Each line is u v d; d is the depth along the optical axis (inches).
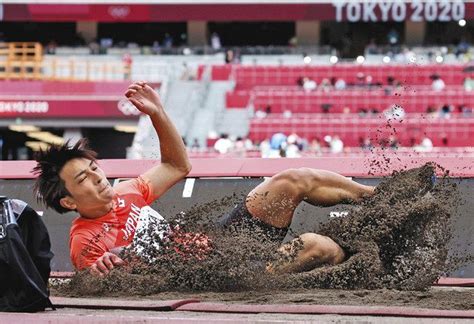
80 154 488.7
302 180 495.8
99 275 466.0
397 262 482.6
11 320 344.5
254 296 438.0
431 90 2637.8
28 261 386.9
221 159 718.5
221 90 2768.2
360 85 2755.9
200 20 3329.2
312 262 474.3
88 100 2652.6
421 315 349.7
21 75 2802.7
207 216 508.1
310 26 3388.3
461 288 529.7
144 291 460.1
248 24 3705.7
